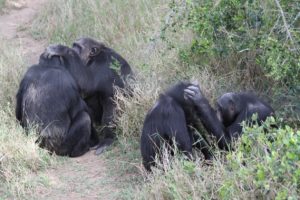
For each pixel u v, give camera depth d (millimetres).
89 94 12141
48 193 9672
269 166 7246
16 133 10875
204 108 9500
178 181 8375
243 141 8164
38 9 19406
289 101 10953
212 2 10648
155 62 12859
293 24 10203
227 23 10914
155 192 8570
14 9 19812
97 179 10148
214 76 12125
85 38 12305
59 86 11258
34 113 11211
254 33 10805
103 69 12172
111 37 15789
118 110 11898
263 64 10594
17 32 17891
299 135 7379
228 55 11883
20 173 10102
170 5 11234
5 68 13719
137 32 15422
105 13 16547
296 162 7168
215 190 8203
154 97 11422
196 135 9961
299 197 7125
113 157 11070
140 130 11398
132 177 10062
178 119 9523
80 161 11102
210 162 9234
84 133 11414
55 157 11055
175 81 12094
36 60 15641
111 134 11938
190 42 12984
